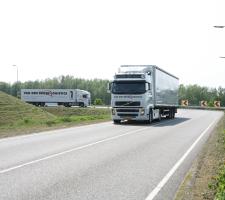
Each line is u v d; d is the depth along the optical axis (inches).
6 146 581.6
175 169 405.4
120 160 456.1
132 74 1101.1
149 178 357.7
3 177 351.6
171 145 613.0
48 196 287.1
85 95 3297.2
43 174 366.6
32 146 581.9
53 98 3326.8
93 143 625.3
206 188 315.6
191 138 729.0
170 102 1461.6
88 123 1154.7
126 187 320.2
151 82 1149.7
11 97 2123.5
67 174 368.5
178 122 1258.6
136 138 713.0
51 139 687.1
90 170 390.9
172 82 1499.8
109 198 284.4
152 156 492.4
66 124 1102.4
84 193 297.9
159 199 284.8
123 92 1107.9
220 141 663.1
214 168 406.3
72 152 517.0
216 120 1403.8
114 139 691.4
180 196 289.6
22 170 385.4
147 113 1106.7
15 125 1148.5
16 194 291.7
